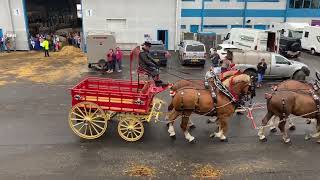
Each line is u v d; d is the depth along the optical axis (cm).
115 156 1110
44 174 995
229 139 1261
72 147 1172
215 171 1025
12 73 2361
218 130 1279
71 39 3625
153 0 3381
